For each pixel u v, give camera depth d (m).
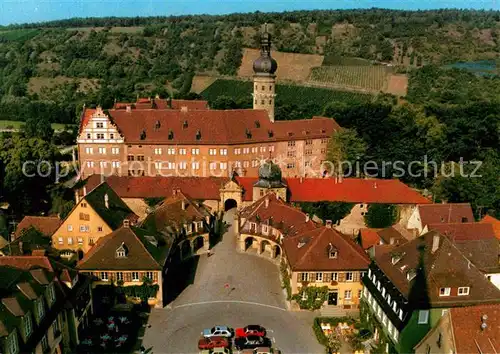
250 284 100.38
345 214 127.00
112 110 158.12
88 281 86.25
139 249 92.12
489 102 191.62
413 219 114.38
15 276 71.56
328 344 79.88
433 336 66.50
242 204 131.75
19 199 137.00
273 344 81.12
